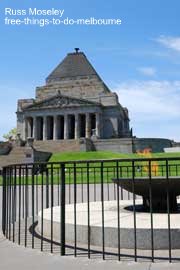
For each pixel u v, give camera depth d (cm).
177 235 994
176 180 1202
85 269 822
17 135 13612
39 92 16425
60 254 958
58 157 9475
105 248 1023
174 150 11175
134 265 839
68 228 1130
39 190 3012
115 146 11294
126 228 1021
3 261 909
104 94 14975
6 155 9806
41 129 14812
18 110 15425
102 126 14475
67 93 16100
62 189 974
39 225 1361
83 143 10950
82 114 14288
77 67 16575
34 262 893
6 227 1255
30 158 9150
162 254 940
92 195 2761
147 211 1350
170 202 1319
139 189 1279
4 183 1295
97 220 1160
